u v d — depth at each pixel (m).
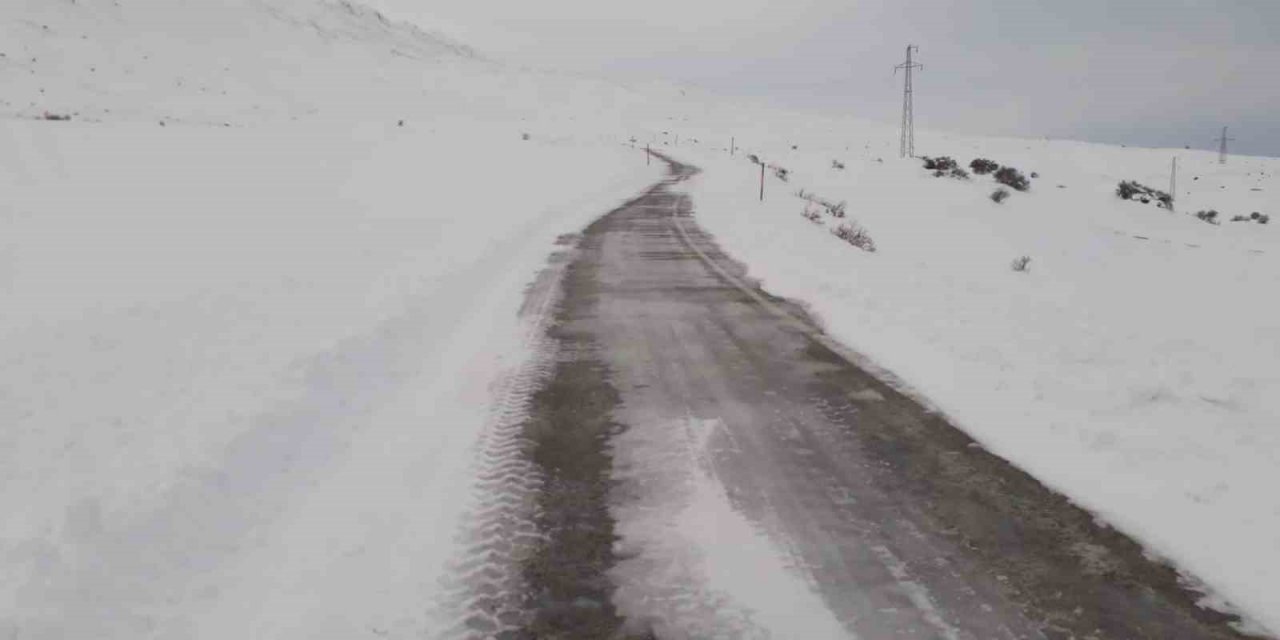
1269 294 15.91
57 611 2.54
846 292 8.89
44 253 9.51
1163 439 4.23
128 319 6.34
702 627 2.55
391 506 3.51
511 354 6.32
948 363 5.89
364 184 22.84
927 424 4.57
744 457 4.07
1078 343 6.67
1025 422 4.57
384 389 5.33
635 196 26.52
